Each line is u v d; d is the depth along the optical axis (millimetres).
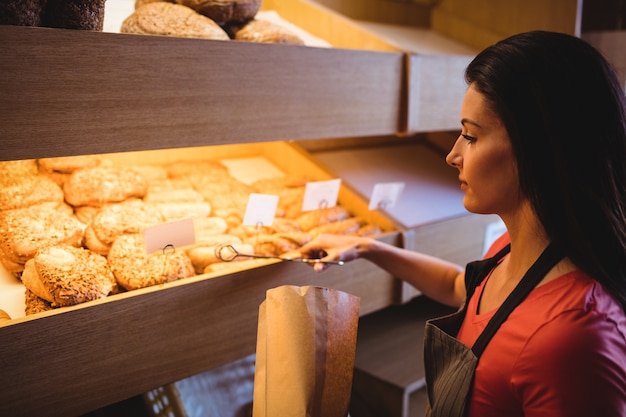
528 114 682
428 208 1574
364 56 1242
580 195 685
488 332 742
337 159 1731
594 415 620
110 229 1080
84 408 891
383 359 1522
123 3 1251
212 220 1243
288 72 1097
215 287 1004
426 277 1171
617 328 663
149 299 927
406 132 1383
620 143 694
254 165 1681
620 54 1829
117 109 881
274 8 1703
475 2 1938
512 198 752
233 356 1059
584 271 698
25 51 775
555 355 645
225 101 1014
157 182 1382
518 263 783
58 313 839
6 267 1027
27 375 823
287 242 1206
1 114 772
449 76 1460
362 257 1172
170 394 1194
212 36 1092
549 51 684
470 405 749
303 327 757
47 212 1090
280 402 723
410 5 2051
